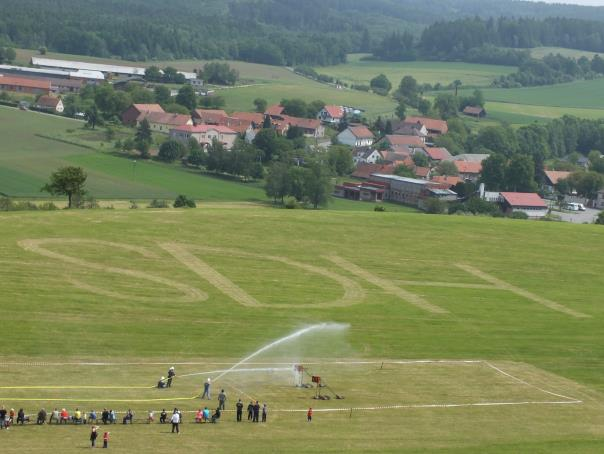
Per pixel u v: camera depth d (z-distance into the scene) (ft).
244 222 640.58
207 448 312.29
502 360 437.17
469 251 626.64
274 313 481.05
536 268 605.73
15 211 655.35
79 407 341.62
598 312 531.91
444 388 393.09
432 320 492.95
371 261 587.68
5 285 480.23
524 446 333.42
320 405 363.76
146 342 423.23
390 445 325.83
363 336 456.04
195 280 520.83
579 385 409.28
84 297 475.72
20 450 299.17
